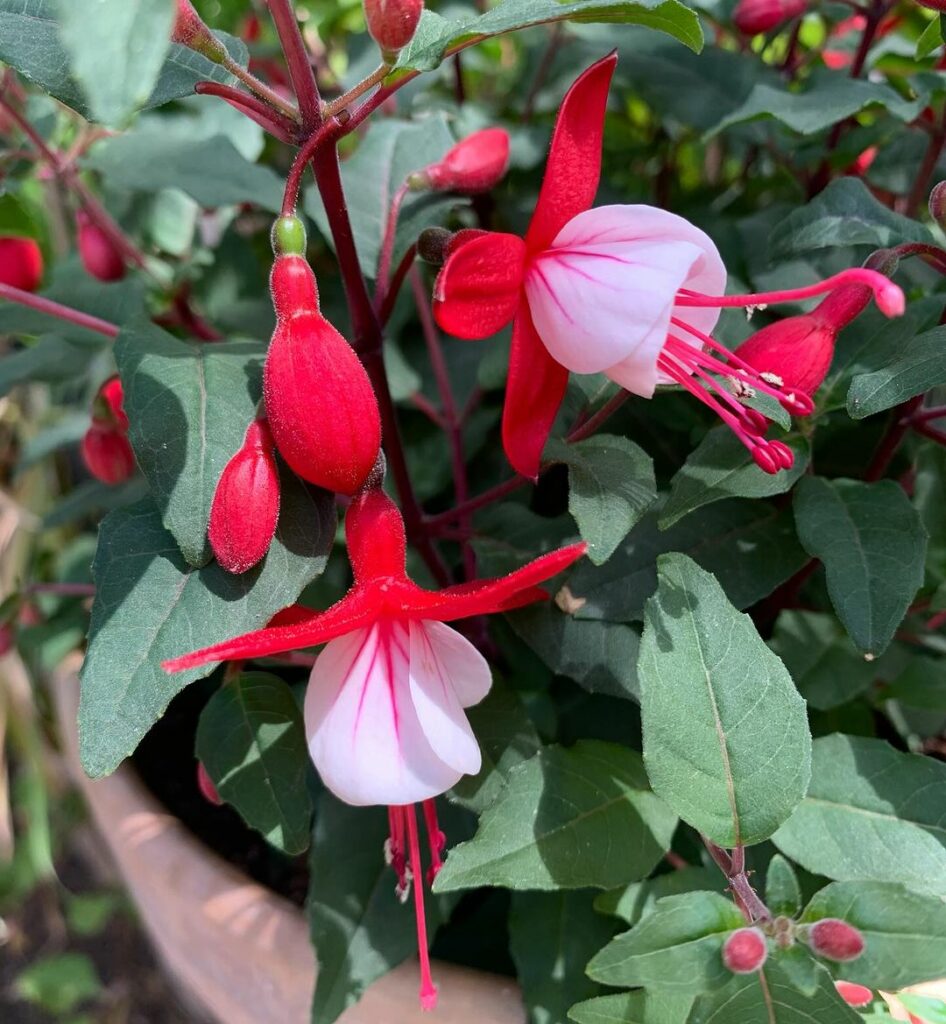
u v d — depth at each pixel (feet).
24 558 1.02
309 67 0.38
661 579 0.40
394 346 0.72
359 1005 0.52
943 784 0.45
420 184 0.53
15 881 1.14
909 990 0.46
